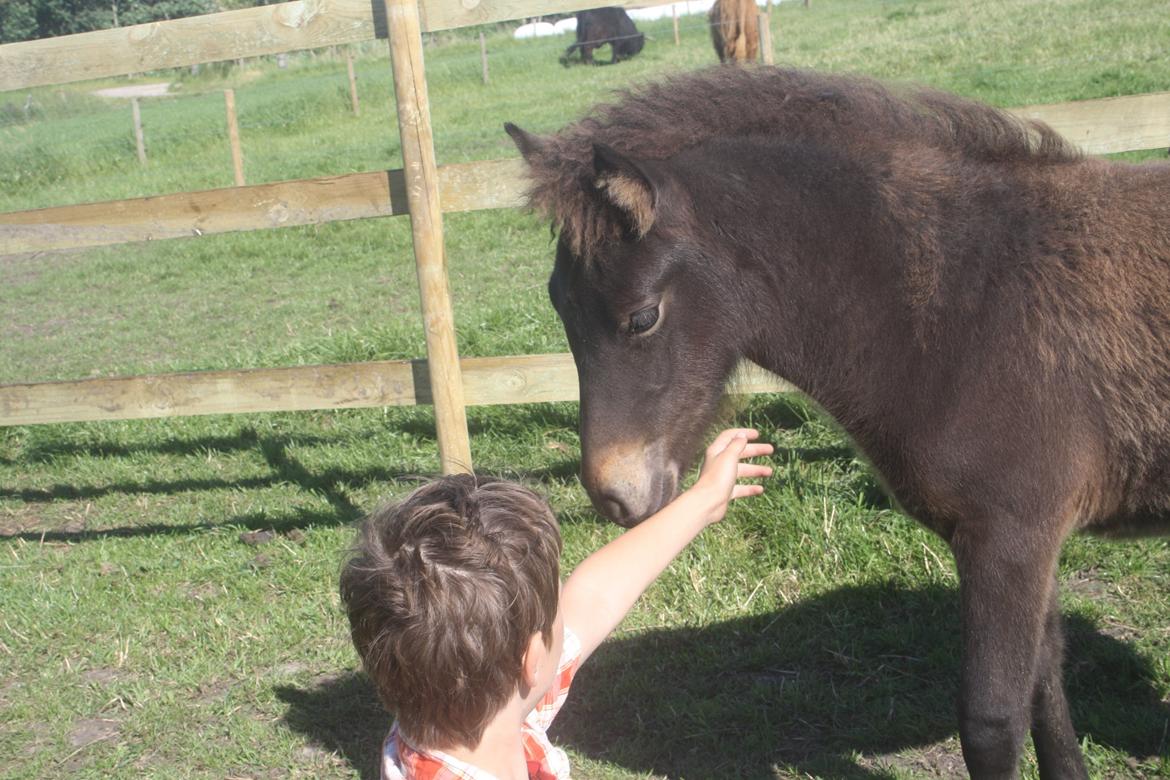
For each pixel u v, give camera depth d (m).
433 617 1.40
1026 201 2.59
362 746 3.31
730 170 2.68
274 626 3.97
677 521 2.05
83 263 11.34
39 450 6.09
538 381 4.51
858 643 3.57
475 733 1.49
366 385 4.63
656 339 2.66
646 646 3.68
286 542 4.66
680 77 2.90
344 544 4.53
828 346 2.69
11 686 3.79
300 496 5.21
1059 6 16.16
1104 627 3.55
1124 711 3.14
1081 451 2.50
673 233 2.62
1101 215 2.55
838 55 15.17
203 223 4.70
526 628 1.47
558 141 2.76
